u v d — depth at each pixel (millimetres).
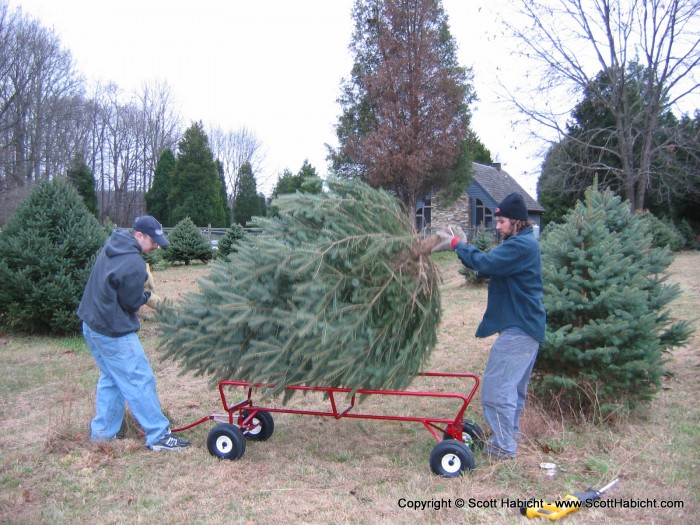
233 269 4328
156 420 4754
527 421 4891
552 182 25188
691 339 8188
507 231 4293
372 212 4227
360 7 27172
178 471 4352
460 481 4039
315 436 5164
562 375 5242
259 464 4492
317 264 3922
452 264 20875
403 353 4180
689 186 25484
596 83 24172
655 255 6113
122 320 4594
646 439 4828
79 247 9469
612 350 4836
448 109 24859
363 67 27250
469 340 8969
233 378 4570
